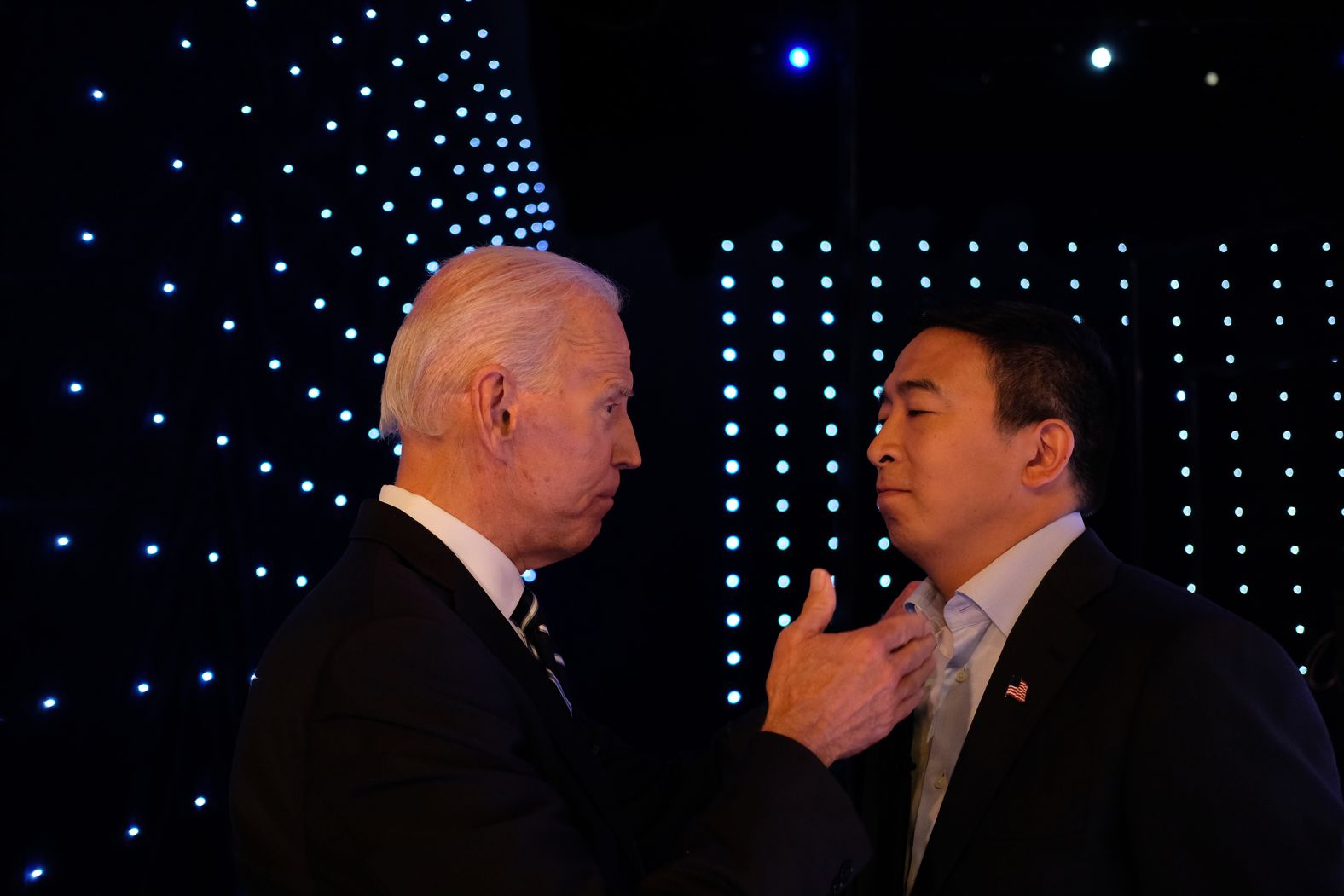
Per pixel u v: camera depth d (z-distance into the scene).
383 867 0.86
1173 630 1.05
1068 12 3.13
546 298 1.13
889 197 3.27
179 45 2.47
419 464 1.14
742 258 3.28
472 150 3.08
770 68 3.28
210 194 2.53
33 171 2.13
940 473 1.19
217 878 2.40
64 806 2.10
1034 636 1.13
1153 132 3.27
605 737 1.39
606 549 3.22
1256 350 3.08
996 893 1.04
